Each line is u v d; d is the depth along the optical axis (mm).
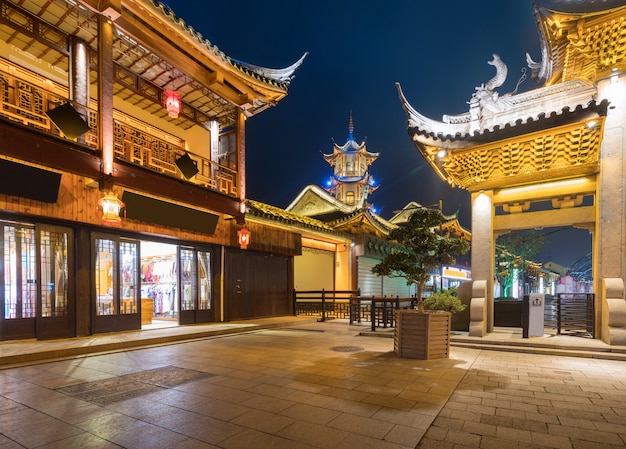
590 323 9250
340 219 19875
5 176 7230
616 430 3805
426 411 4305
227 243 12922
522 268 19297
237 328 11117
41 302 8219
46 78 9438
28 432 3711
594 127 8016
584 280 26812
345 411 4301
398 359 7195
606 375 6020
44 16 8539
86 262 9016
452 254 8109
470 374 6047
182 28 9352
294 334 10883
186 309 11828
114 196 8281
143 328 10750
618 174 8539
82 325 8836
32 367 6449
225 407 4438
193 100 12438
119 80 10281
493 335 9422
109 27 8531
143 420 4027
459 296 10688
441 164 10344
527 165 9547
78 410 4336
